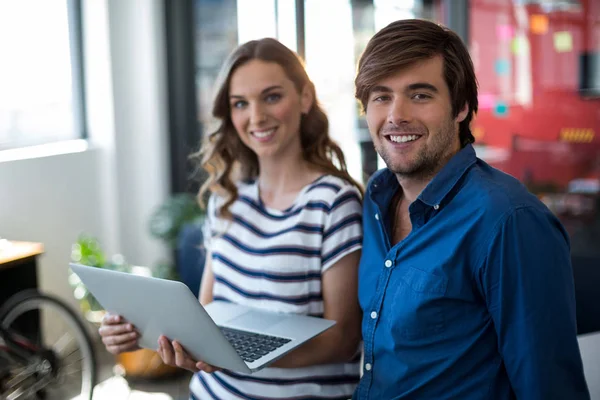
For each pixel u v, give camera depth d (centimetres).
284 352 136
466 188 127
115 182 423
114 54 420
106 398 341
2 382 300
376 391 137
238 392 158
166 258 441
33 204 374
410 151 130
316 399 154
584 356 169
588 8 359
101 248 420
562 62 370
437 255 127
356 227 154
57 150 395
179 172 452
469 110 136
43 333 375
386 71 128
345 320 155
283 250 157
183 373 367
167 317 138
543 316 117
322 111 171
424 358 128
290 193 165
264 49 160
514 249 118
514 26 378
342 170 172
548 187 383
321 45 426
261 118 159
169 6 440
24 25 381
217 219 173
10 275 325
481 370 126
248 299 162
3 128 373
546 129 379
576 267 291
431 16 401
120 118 427
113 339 153
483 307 125
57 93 404
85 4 413
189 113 451
